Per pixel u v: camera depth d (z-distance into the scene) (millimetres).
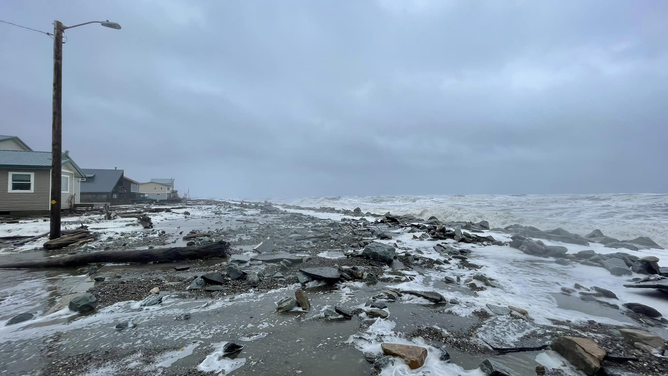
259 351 3154
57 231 9156
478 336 3525
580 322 3930
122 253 6969
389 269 6562
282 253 8070
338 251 8414
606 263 6590
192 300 4656
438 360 3004
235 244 9516
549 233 11352
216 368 2834
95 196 36156
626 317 4102
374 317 4047
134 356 3035
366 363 2945
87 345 3250
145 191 59562
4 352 3080
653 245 9906
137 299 4664
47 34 9086
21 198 16812
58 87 9172
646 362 2959
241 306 4414
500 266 6828
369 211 29125
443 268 6645
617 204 22406
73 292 4906
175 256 7109
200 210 29203
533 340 3432
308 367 2867
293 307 4316
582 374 2803
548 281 5699
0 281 5613
